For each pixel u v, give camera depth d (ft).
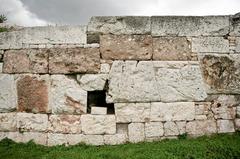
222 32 21.84
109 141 20.92
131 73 21.20
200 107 21.50
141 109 21.12
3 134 21.65
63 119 21.21
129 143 20.76
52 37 21.57
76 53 21.34
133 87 21.15
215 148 18.26
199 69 21.59
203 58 21.68
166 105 21.26
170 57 21.44
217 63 21.76
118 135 20.93
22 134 21.47
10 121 21.65
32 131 21.40
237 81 21.88
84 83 21.30
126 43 21.30
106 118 21.02
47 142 21.17
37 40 21.70
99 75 21.24
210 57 21.71
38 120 21.36
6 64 21.95
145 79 21.21
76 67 21.26
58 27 21.59
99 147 20.29
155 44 21.42
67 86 21.35
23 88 21.65
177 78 21.43
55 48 21.44
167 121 21.21
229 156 17.57
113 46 21.27
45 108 21.36
